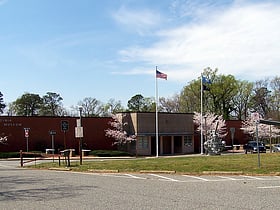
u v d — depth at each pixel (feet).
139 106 307.99
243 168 63.77
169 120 182.60
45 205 34.27
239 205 32.86
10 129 158.20
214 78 252.62
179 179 55.26
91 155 154.40
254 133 215.51
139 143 172.96
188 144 190.49
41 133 163.12
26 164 103.65
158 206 32.81
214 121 204.13
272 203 33.78
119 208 32.17
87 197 38.34
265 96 287.89
